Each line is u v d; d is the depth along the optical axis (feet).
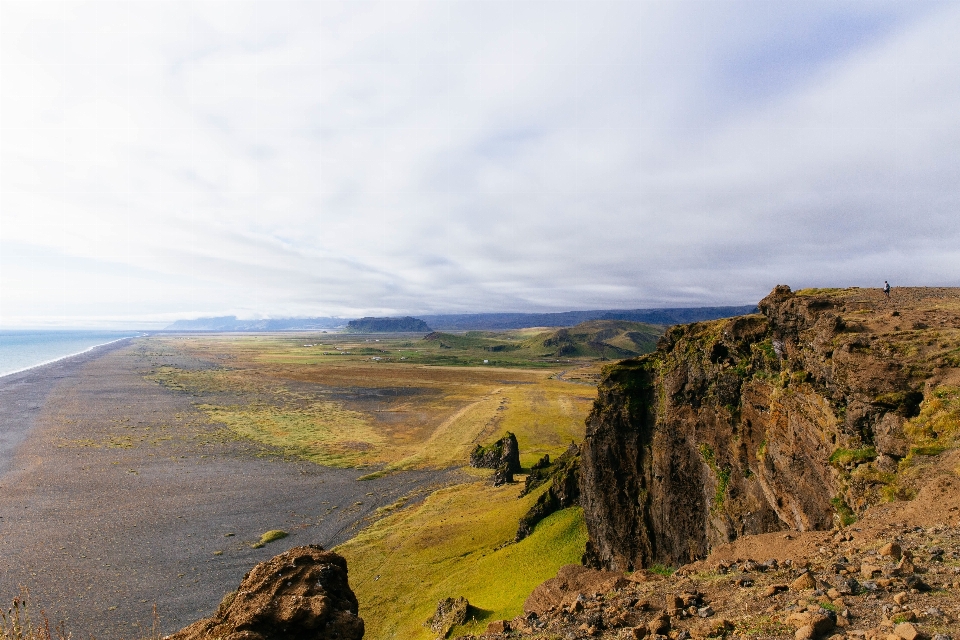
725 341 130.72
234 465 337.11
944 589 39.17
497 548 195.72
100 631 154.40
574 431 457.68
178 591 179.93
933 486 62.03
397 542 214.69
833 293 139.64
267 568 50.93
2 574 187.93
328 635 45.09
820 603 42.04
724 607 48.49
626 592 63.62
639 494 154.20
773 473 106.73
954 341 80.64
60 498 267.39
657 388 155.02
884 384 79.20
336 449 389.39
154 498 271.69
